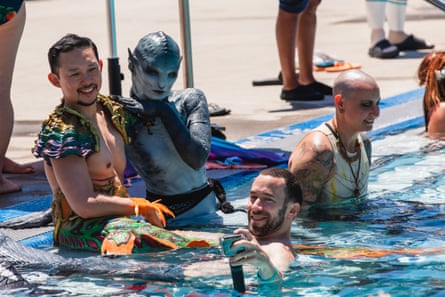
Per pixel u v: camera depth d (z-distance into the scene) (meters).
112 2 14.75
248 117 18.94
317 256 9.91
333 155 12.17
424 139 16.48
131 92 11.88
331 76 23.91
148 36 11.61
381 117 18.30
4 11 12.75
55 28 35.06
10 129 13.38
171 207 12.06
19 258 10.00
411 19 34.03
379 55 26.27
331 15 35.94
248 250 8.51
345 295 8.66
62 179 10.54
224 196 12.53
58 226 10.91
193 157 11.73
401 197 12.80
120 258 10.01
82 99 10.68
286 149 15.71
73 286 9.23
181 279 9.29
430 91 16.45
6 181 13.53
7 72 13.18
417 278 9.14
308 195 12.23
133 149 11.85
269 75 24.23
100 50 29.05
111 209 10.59
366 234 11.02
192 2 42.09
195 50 29.12
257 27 33.72
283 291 8.78
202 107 12.09
